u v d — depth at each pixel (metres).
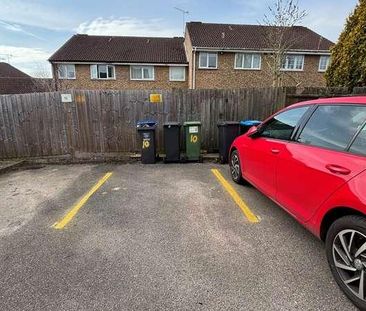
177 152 6.93
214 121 7.50
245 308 2.17
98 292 2.37
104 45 22.38
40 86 24.16
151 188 5.06
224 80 20.36
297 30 21.92
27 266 2.76
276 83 16.83
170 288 2.40
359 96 2.57
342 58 7.12
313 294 2.30
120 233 3.40
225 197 4.54
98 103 7.25
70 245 3.14
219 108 7.44
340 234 2.24
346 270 2.22
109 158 7.27
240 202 4.32
